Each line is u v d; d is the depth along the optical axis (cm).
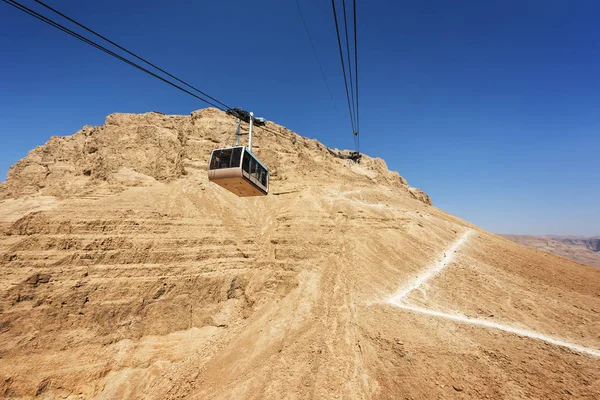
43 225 3219
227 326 3156
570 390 1827
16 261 2916
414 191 8800
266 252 3991
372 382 2112
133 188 4247
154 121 5916
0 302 2631
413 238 4331
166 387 2520
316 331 2634
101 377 2580
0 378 2356
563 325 2566
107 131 5506
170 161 5034
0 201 5556
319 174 6097
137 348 2814
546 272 3694
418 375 2072
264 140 6662
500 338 2334
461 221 6650
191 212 4078
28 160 6638
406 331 2467
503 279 3419
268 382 2228
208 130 6041
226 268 3628
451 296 3064
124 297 3003
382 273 3484
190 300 3244
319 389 2094
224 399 2214
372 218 4506
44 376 2448
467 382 1970
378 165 9012
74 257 3058
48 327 2686
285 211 4694
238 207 4741
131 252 3259
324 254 3706
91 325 2808
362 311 2822
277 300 3262
